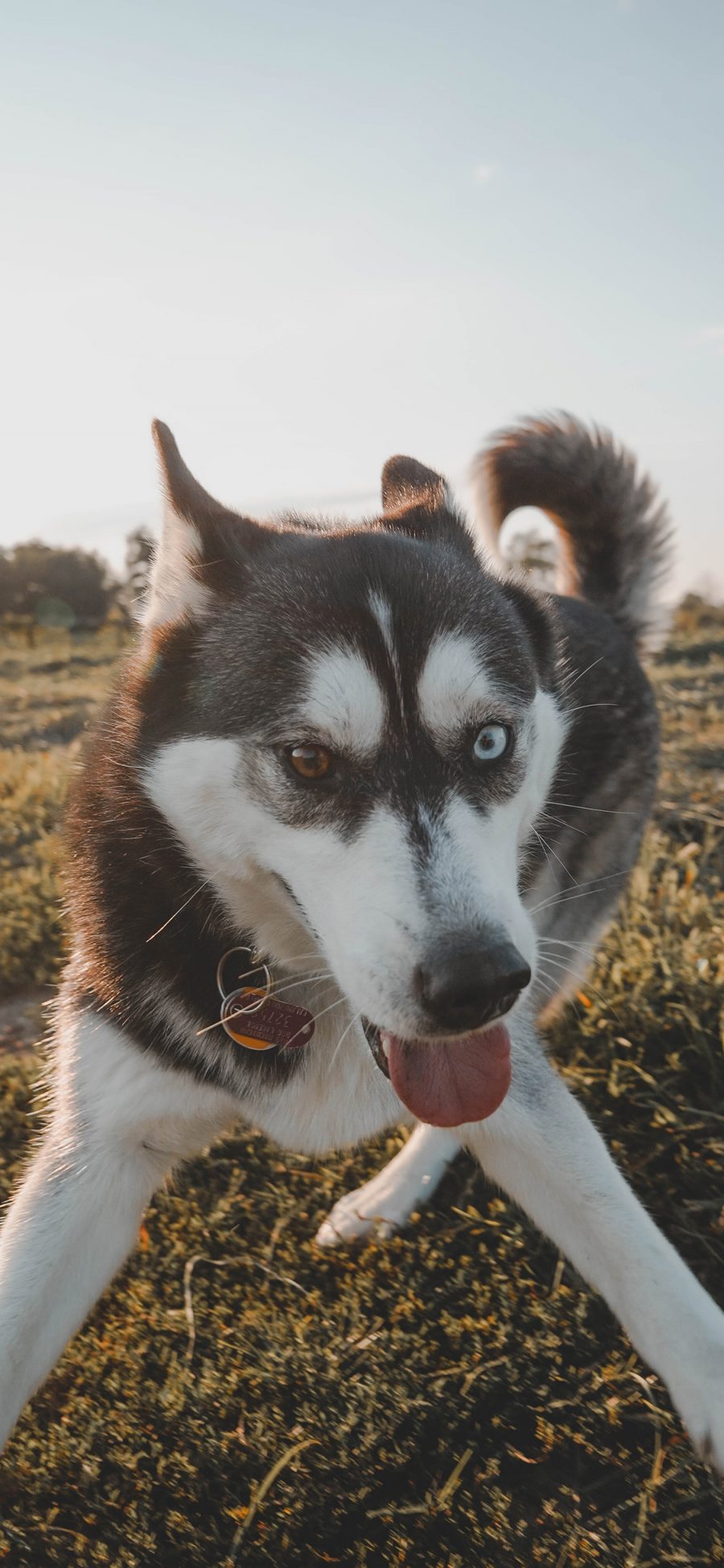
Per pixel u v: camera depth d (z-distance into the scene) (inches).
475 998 12.0
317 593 14.7
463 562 16.7
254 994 15.4
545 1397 14.5
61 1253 14.4
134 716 16.0
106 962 15.6
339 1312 16.1
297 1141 16.1
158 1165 16.1
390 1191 18.7
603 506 26.4
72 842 16.9
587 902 22.4
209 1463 13.9
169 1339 16.0
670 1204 17.5
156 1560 12.9
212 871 15.2
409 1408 14.3
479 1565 12.5
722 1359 13.3
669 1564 12.4
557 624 19.0
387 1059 13.7
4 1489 13.9
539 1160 15.1
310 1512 13.2
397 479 21.0
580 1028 21.8
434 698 14.1
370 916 12.8
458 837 13.3
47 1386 15.5
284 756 14.1
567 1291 16.1
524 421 26.8
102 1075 15.4
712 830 32.7
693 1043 20.2
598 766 21.5
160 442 16.2
